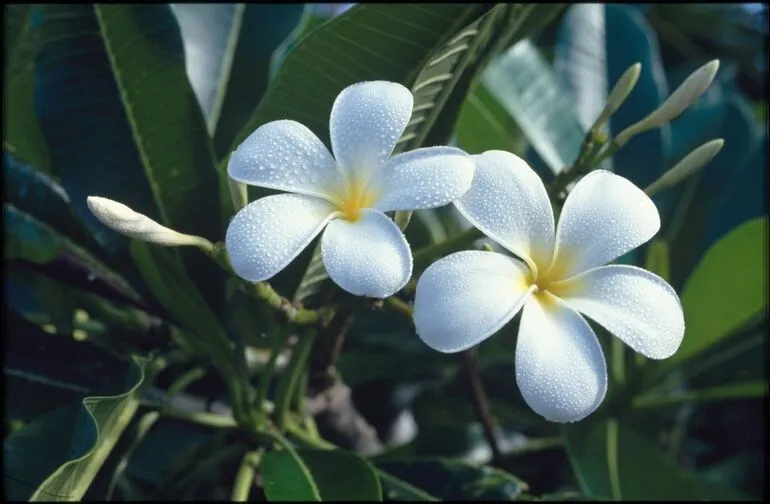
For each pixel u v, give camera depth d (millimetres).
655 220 514
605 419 687
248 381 612
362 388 791
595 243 511
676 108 551
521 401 770
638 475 658
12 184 611
